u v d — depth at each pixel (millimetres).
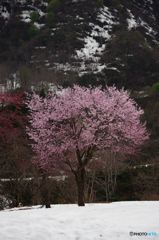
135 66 136625
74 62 146750
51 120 22734
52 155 22203
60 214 14219
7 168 27141
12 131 24484
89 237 9586
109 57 142750
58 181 31859
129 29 174500
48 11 181625
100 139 21938
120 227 10750
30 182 28391
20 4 195125
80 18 174375
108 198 41625
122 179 43875
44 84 99000
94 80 127062
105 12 181625
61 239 9398
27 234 9766
